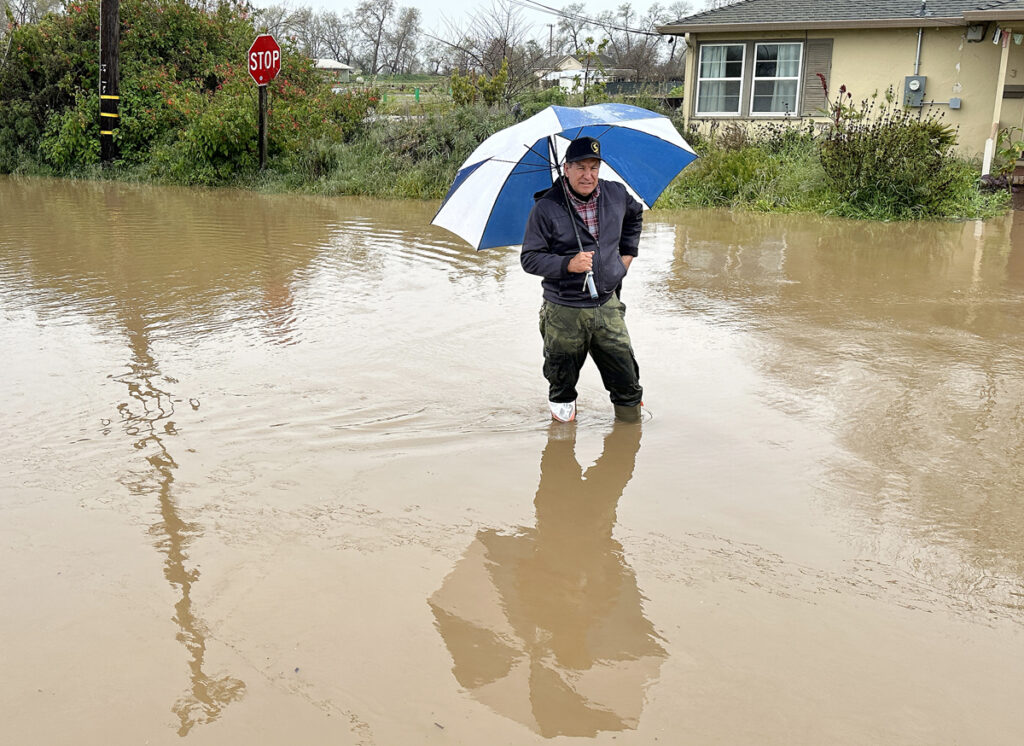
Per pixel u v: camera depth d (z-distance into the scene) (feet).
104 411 16.20
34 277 28.30
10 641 9.23
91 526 11.78
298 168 60.75
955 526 11.81
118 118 69.56
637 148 15.37
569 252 14.44
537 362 19.36
